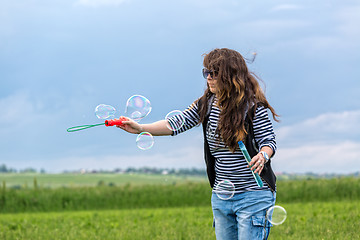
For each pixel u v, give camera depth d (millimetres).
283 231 9016
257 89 5148
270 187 5121
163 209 19484
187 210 16641
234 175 5121
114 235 9383
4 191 23344
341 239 7750
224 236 5312
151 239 8750
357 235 8016
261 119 5098
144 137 5102
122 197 23984
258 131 5102
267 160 4988
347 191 22750
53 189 24734
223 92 5020
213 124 5180
